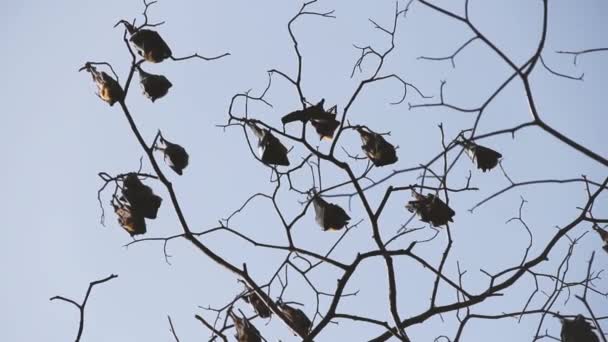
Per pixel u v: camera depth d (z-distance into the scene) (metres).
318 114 9.88
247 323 9.91
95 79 9.94
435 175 9.83
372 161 9.92
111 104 9.90
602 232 9.91
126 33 9.98
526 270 9.82
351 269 9.88
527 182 9.56
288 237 10.01
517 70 9.21
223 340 9.82
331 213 9.92
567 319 9.80
